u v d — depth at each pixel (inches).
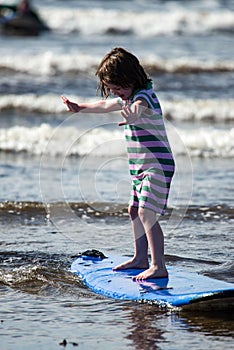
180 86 1435.8
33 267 514.3
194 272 504.4
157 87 1417.3
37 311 435.5
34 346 381.7
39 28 2231.8
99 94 1327.5
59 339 392.2
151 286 464.8
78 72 1565.0
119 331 404.2
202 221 643.5
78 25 2420.0
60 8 2645.2
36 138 986.1
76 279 494.6
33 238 591.2
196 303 434.9
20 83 1430.9
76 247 567.8
